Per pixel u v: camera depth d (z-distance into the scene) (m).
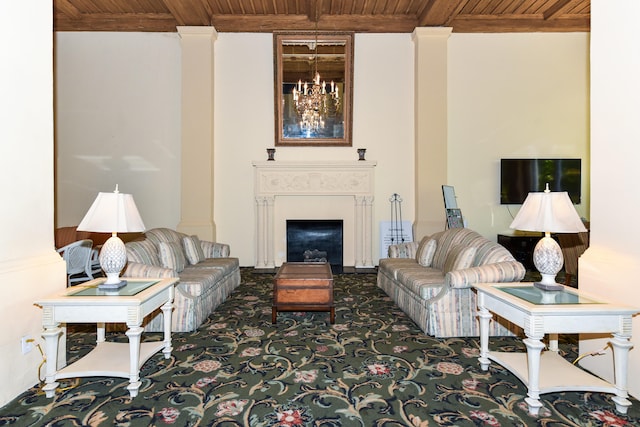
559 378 2.36
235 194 6.93
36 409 2.21
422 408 2.25
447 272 3.68
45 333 2.33
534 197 2.68
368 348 3.17
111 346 2.90
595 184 2.62
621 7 2.37
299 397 2.38
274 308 3.80
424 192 6.73
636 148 2.29
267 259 6.82
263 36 6.88
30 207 2.46
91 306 2.36
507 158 6.91
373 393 2.43
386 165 7.00
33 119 2.47
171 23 6.65
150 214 6.86
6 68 2.25
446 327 3.40
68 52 6.74
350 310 4.29
